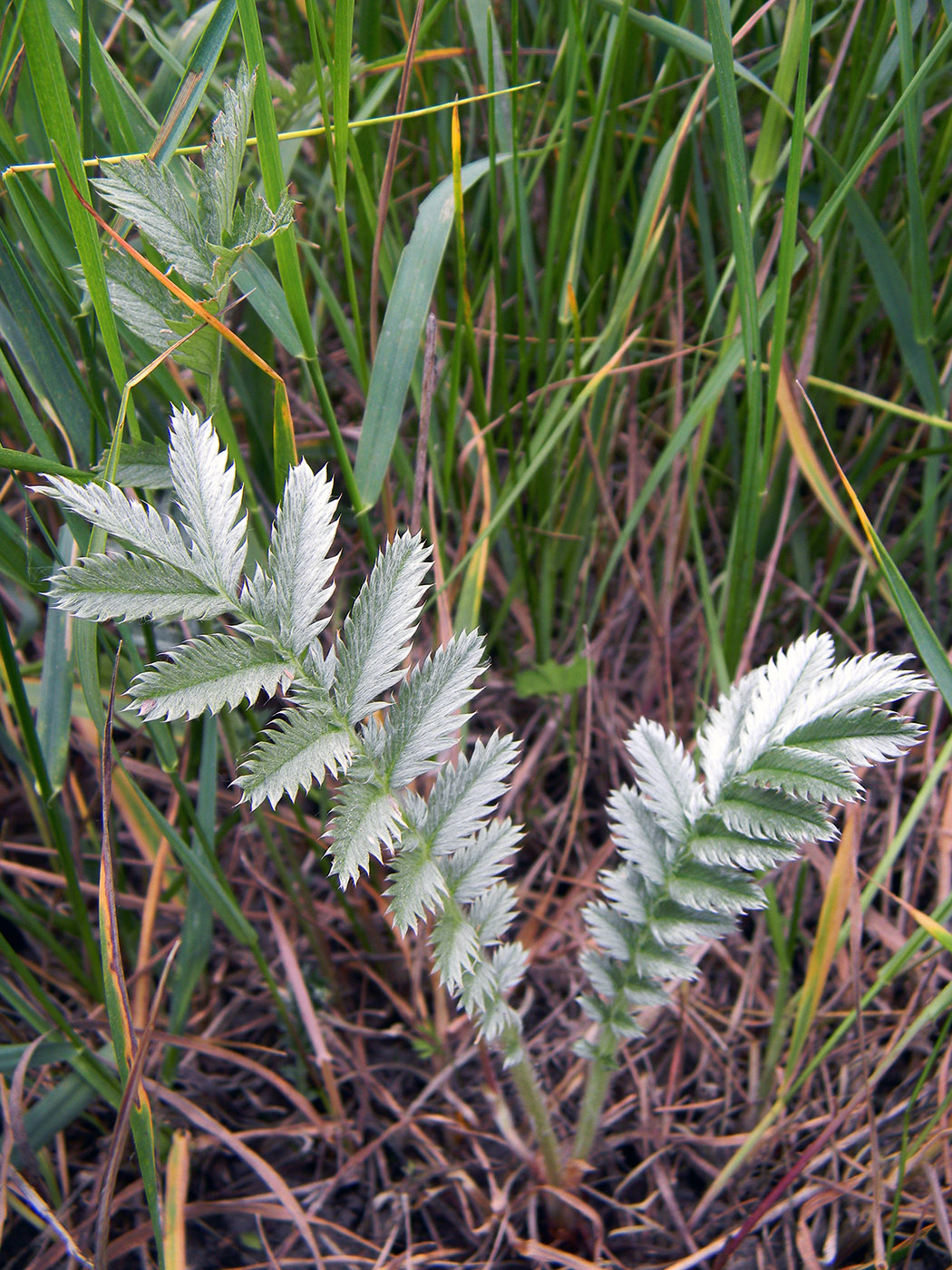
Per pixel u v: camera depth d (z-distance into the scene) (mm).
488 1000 258
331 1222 325
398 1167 341
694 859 251
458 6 362
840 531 420
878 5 349
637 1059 353
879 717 221
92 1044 349
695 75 375
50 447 269
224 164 208
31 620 367
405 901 215
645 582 414
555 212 349
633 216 402
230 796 392
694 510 375
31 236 254
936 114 391
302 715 198
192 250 212
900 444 448
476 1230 317
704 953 379
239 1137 329
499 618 404
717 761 241
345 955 376
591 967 273
